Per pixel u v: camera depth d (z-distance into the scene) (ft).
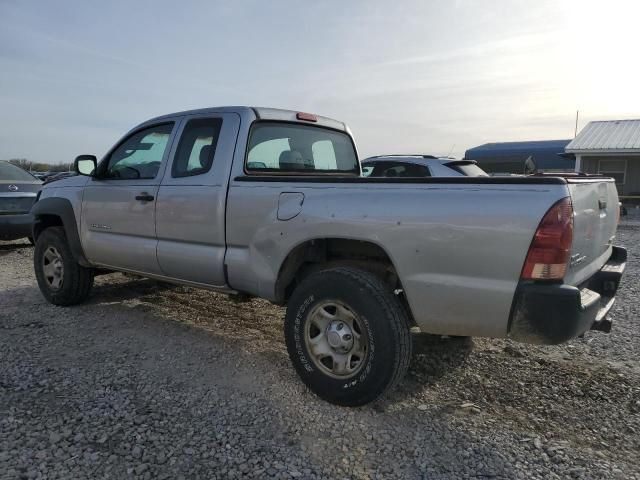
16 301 19.75
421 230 10.35
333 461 9.43
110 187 16.70
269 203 12.62
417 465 9.34
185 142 15.07
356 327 11.21
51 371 13.00
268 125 14.87
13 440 9.80
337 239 11.98
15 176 32.83
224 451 9.64
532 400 11.93
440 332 10.75
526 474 9.11
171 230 14.88
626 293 21.70
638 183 74.74
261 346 15.08
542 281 9.45
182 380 12.64
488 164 100.94
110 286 21.95
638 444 10.17
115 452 9.52
